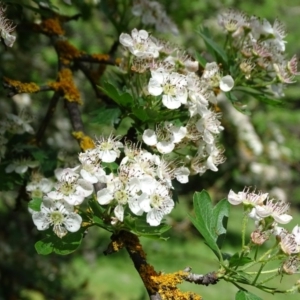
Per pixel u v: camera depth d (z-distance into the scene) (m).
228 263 0.33
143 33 0.36
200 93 0.35
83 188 0.32
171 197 0.33
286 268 0.32
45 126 0.43
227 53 0.41
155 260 1.25
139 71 0.36
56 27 0.47
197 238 1.37
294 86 1.06
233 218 1.51
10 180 0.40
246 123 0.92
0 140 0.41
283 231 0.33
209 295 1.15
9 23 0.37
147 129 0.34
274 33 0.40
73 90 0.43
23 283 0.75
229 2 0.88
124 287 1.15
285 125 1.09
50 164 0.41
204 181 0.95
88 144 0.40
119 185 0.31
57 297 0.78
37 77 0.73
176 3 0.75
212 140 0.35
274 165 0.98
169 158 0.35
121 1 0.51
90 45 0.83
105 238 0.99
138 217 0.32
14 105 0.68
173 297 0.32
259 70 0.40
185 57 0.38
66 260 0.84
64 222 0.31
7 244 0.76
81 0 0.51
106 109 0.37
